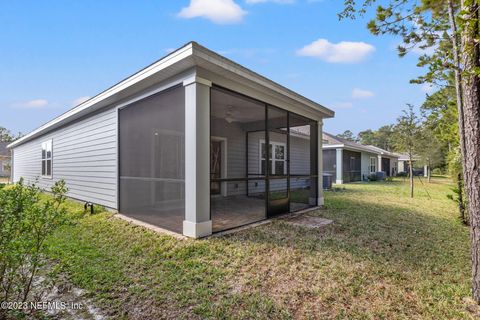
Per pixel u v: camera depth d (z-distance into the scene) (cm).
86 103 618
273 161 1010
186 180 378
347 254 322
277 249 334
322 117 687
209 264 286
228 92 427
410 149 920
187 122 377
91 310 204
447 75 248
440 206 686
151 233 392
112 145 583
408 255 323
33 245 194
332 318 195
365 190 1101
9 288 196
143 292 229
